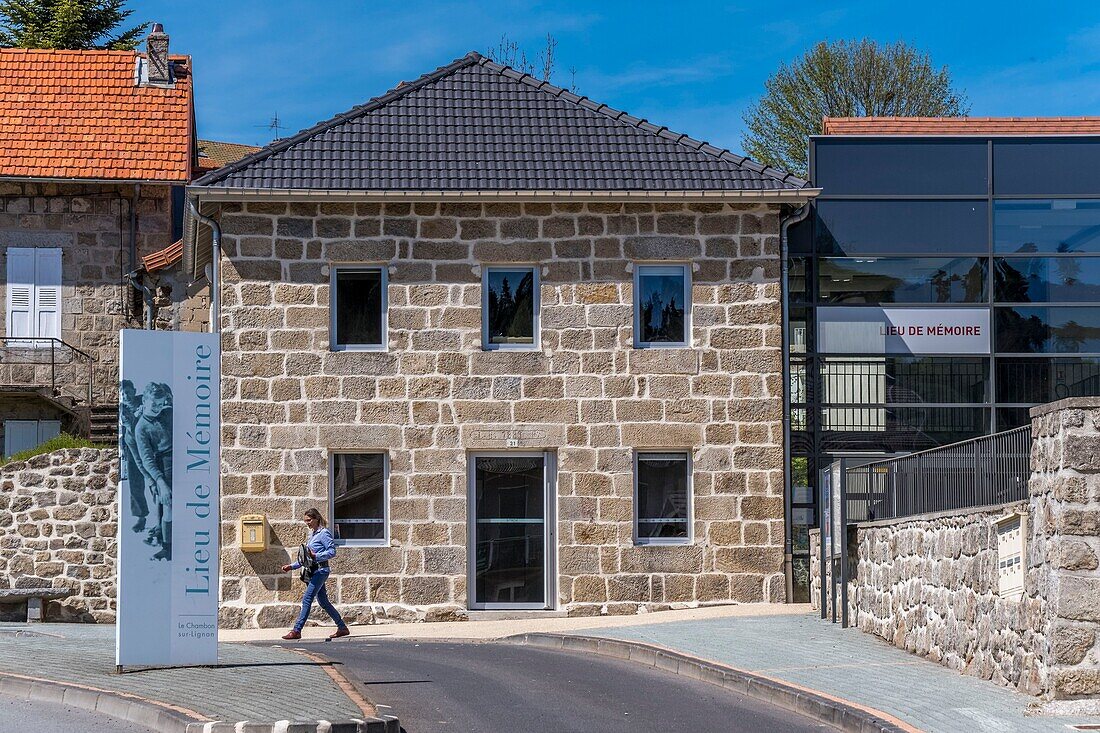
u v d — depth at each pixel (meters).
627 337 21.55
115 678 12.83
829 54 45.53
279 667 13.66
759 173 22.08
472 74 23.89
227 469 21.12
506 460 21.64
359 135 22.47
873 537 16.84
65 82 31.36
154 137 30.39
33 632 18.20
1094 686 11.12
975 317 22.70
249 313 21.33
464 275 21.56
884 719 10.74
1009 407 22.55
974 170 22.91
